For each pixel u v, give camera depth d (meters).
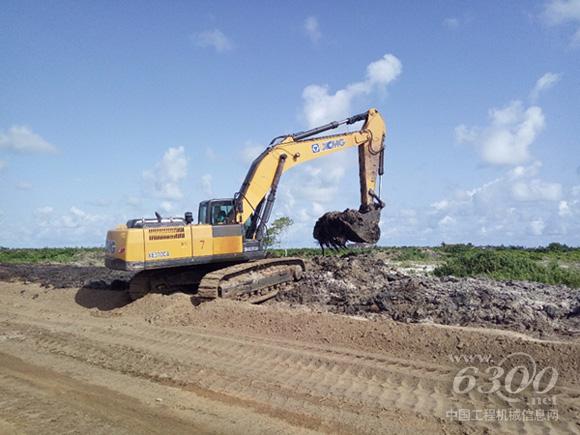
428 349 8.32
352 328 9.37
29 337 10.59
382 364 7.85
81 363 8.67
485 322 11.02
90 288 15.93
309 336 9.49
